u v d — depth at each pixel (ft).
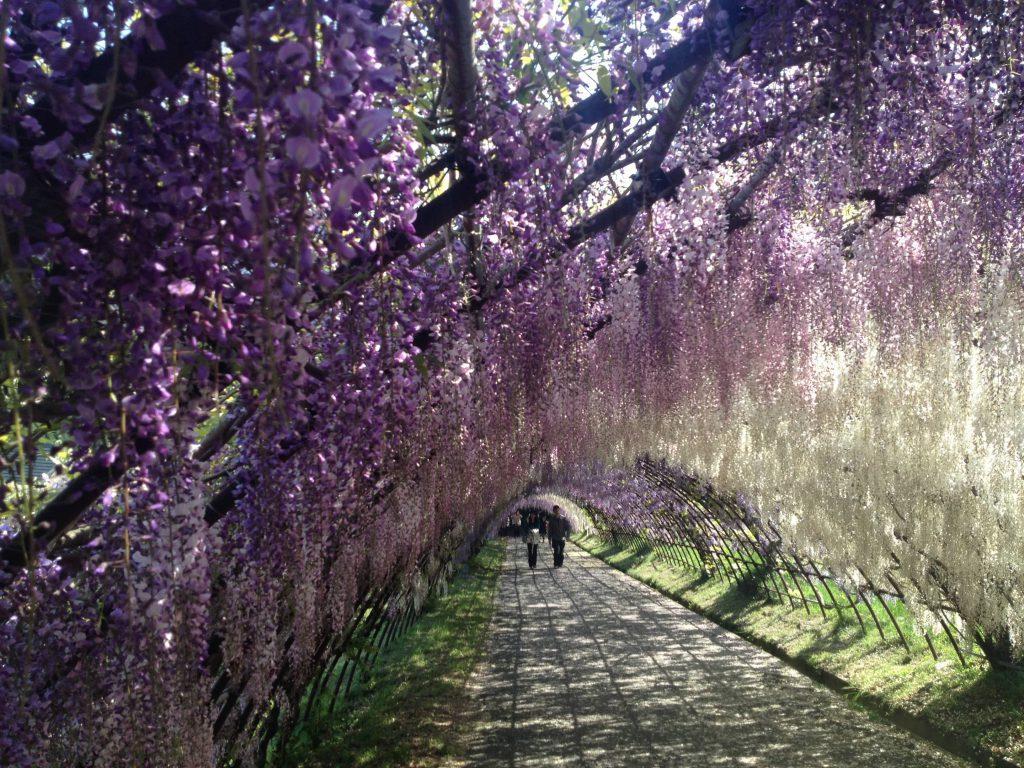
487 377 12.73
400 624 38.96
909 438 21.68
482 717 23.49
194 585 6.09
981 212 10.80
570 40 7.84
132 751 5.82
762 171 11.82
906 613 31.53
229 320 4.47
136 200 4.38
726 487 33.30
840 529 26.76
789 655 31.71
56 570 5.84
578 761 19.10
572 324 12.84
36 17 4.33
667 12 8.75
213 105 4.42
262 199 3.51
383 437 9.40
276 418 4.79
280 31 3.80
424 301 10.26
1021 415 19.56
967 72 9.12
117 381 4.53
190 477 6.06
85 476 5.56
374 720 22.57
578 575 77.15
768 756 19.29
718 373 15.57
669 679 28.96
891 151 10.73
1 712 5.50
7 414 4.41
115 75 3.87
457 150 7.91
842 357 18.10
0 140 3.92
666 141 10.39
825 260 14.30
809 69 9.41
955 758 18.72
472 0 7.46
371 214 5.91
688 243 13.25
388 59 5.86
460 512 17.72
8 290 4.27
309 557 9.23
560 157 8.64
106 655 5.86
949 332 14.44
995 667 22.81
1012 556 21.62
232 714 13.89
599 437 19.10
